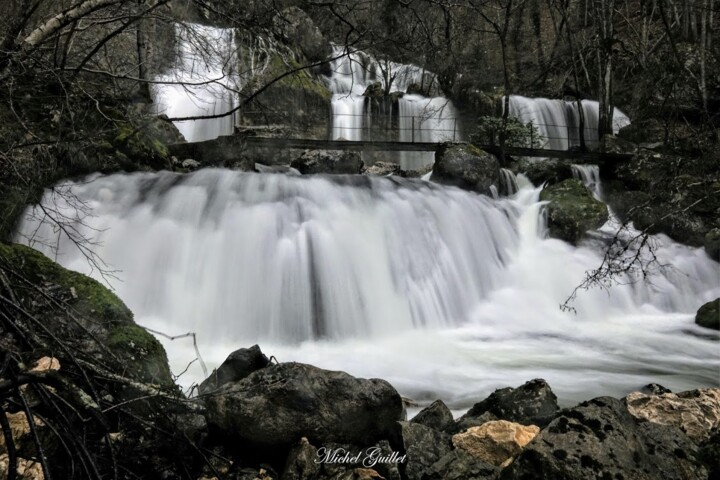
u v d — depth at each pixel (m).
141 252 8.66
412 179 12.72
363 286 9.54
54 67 4.76
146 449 3.43
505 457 3.65
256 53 6.84
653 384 5.76
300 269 9.15
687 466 3.24
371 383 3.97
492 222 12.53
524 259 12.36
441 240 11.30
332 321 8.93
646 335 9.71
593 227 13.03
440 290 10.57
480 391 6.26
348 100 22.61
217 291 8.65
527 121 24.12
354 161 17.42
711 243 13.21
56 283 4.95
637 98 23.98
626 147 19.72
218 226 9.27
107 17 5.57
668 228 13.77
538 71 27.44
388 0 7.72
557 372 7.22
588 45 26.41
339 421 3.77
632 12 28.81
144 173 10.12
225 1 6.09
